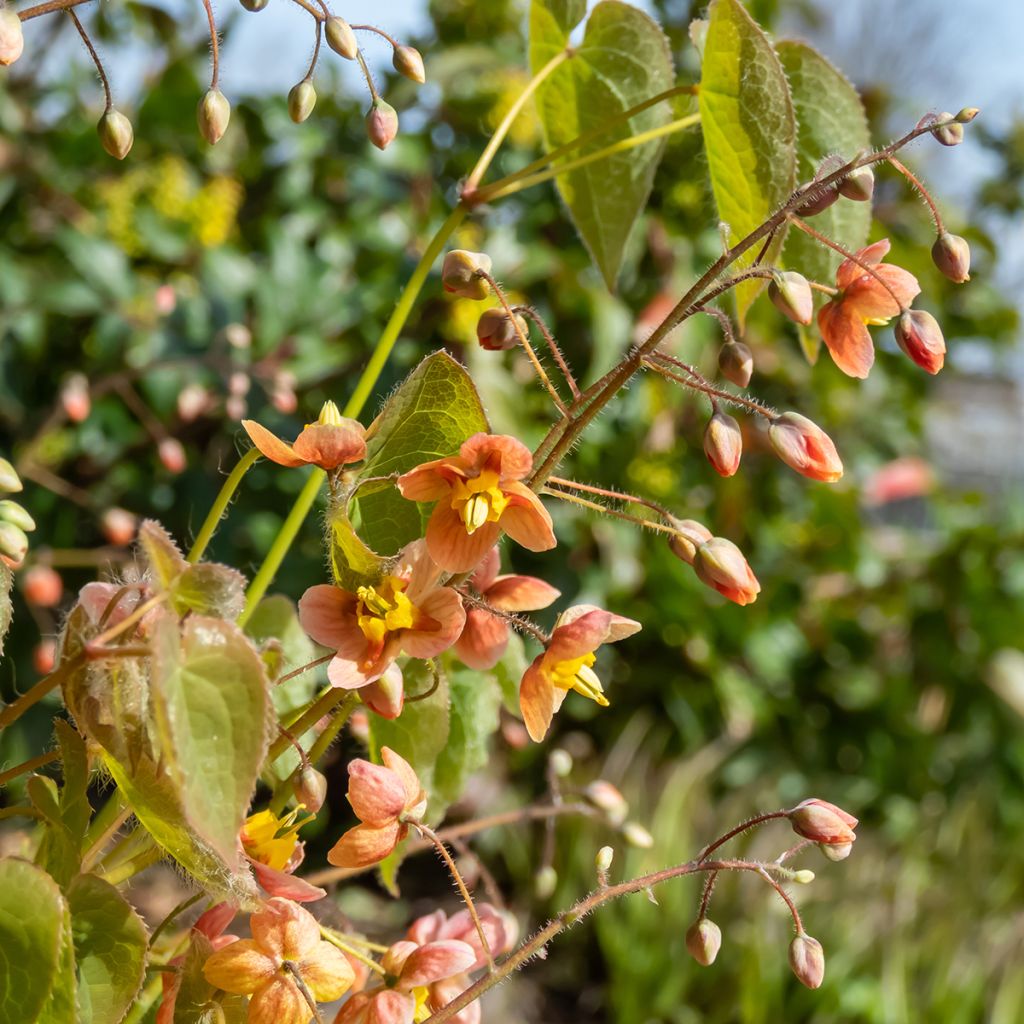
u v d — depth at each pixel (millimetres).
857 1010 603
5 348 490
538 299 548
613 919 625
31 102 578
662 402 562
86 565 499
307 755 222
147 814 194
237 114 582
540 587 223
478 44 619
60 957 182
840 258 266
